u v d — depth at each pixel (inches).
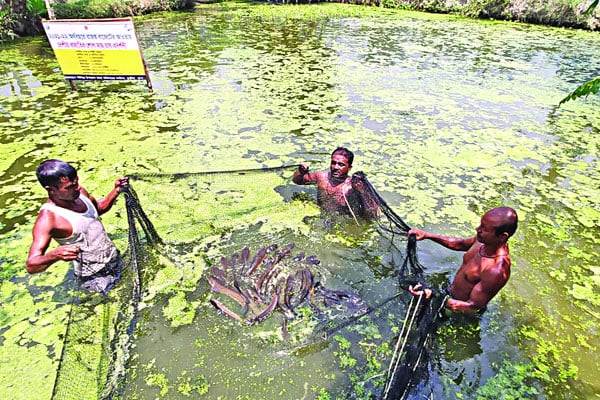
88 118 276.1
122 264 145.7
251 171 201.3
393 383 101.7
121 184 143.9
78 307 130.3
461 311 123.2
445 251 156.9
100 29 296.5
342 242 161.5
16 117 276.5
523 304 132.3
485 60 457.4
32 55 433.7
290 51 474.9
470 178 207.0
